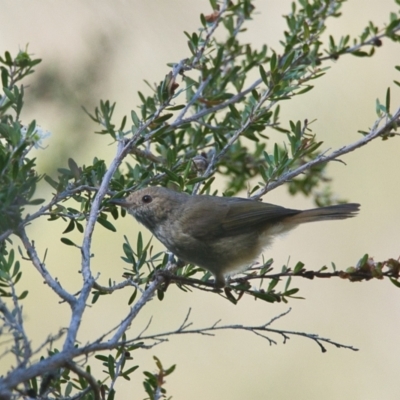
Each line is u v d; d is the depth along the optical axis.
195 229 9.62
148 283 8.45
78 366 5.52
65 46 10.80
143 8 11.32
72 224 8.46
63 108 9.65
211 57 10.39
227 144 9.85
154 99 10.03
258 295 8.01
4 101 8.50
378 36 10.53
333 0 10.72
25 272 13.05
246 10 11.03
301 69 9.95
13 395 5.37
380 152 16.33
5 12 11.44
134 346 7.34
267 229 9.96
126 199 9.60
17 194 6.61
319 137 16.12
